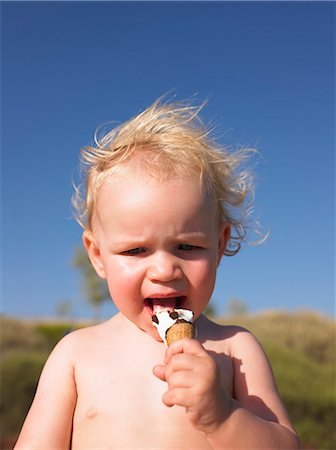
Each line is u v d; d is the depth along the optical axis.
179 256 0.51
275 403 0.50
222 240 0.59
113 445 0.49
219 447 0.43
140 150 0.54
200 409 0.41
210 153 0.57
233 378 0.52
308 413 2.94
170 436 0.48
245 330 0.56
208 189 0.53
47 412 0.52
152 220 0.50
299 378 3.25
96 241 0.57
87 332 0.56
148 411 0.49
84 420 0.51
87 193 0.59
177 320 0.48
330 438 2.87
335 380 3.37
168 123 0.59
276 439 0.44
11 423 3.02
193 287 0.51
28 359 3.36
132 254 0.51
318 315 5.64
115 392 0.51
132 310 0.52
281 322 5.39
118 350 0.53
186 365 0.41
